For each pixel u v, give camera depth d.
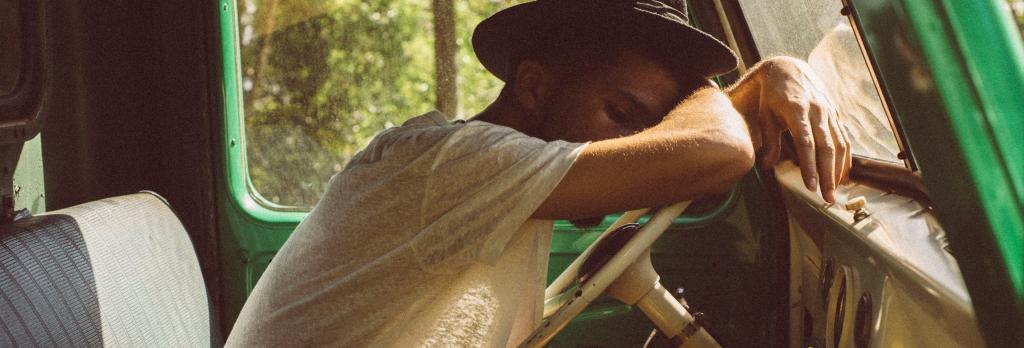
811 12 1.62
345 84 2.68
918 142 0.66
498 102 1.35
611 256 1.21
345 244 1.25
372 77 2.68
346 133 2.70
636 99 1.24
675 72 1.27
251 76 2.70
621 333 2.63
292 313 1.28
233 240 2.70
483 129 1.18
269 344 1.29
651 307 1.31
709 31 2.46
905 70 0.65
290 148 2.71
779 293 2.57
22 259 1.47
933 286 0.89
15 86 1.71
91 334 1.53
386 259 1.22
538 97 1.29
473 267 1.21
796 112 1.26
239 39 2.69
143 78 2.69
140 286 1.75
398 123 2.69
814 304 1.80
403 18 2.66
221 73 2.67
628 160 1.13
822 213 1.59
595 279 1.17
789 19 1.82
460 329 1.21
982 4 0.61
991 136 0.60
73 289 1.54
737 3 2.35
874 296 1.18
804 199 1.83
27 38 1.73
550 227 1.28
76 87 2.56
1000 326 0.63
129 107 2.67
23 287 1.44
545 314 1.43
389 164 1.23
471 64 2.66
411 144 1.21
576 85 1.25
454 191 1.18
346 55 2.68
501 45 1.38
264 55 2.69
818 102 1.28
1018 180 0.60
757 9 2.14
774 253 2.59
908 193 1.38
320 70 2.69
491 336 1.22
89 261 1.63
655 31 1.23
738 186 2.60
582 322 2.62
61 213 1.69
